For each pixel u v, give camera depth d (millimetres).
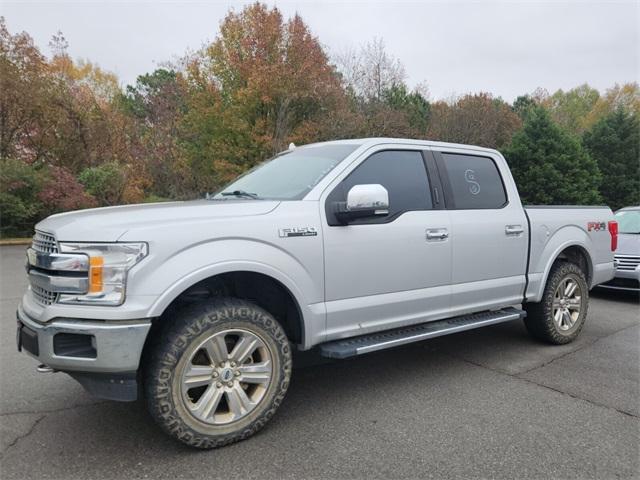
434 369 4469
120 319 2611
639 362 4668
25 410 3543
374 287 3641
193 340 2832
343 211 3420
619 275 7543
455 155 4512
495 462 2838
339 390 3959
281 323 3557
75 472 2715
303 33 21031
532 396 3816
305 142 21078
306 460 2844
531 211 4941
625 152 30438
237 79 22141
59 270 2695
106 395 2715
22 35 19781
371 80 25297
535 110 27125
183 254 2801
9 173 16609
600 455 2924
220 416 3006
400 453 2930
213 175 23500
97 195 19000
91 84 31094
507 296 4645
